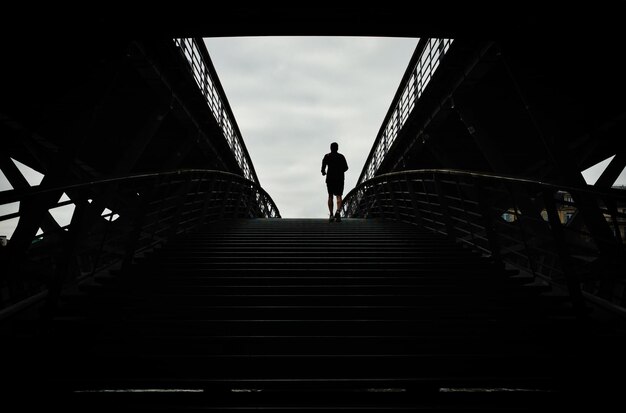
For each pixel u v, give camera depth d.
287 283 4.65
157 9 6.34
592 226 5.27
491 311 3.80
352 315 3.78
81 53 6.40
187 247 6.25
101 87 6.30
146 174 5.05
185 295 4.05
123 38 6.53
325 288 4.37
